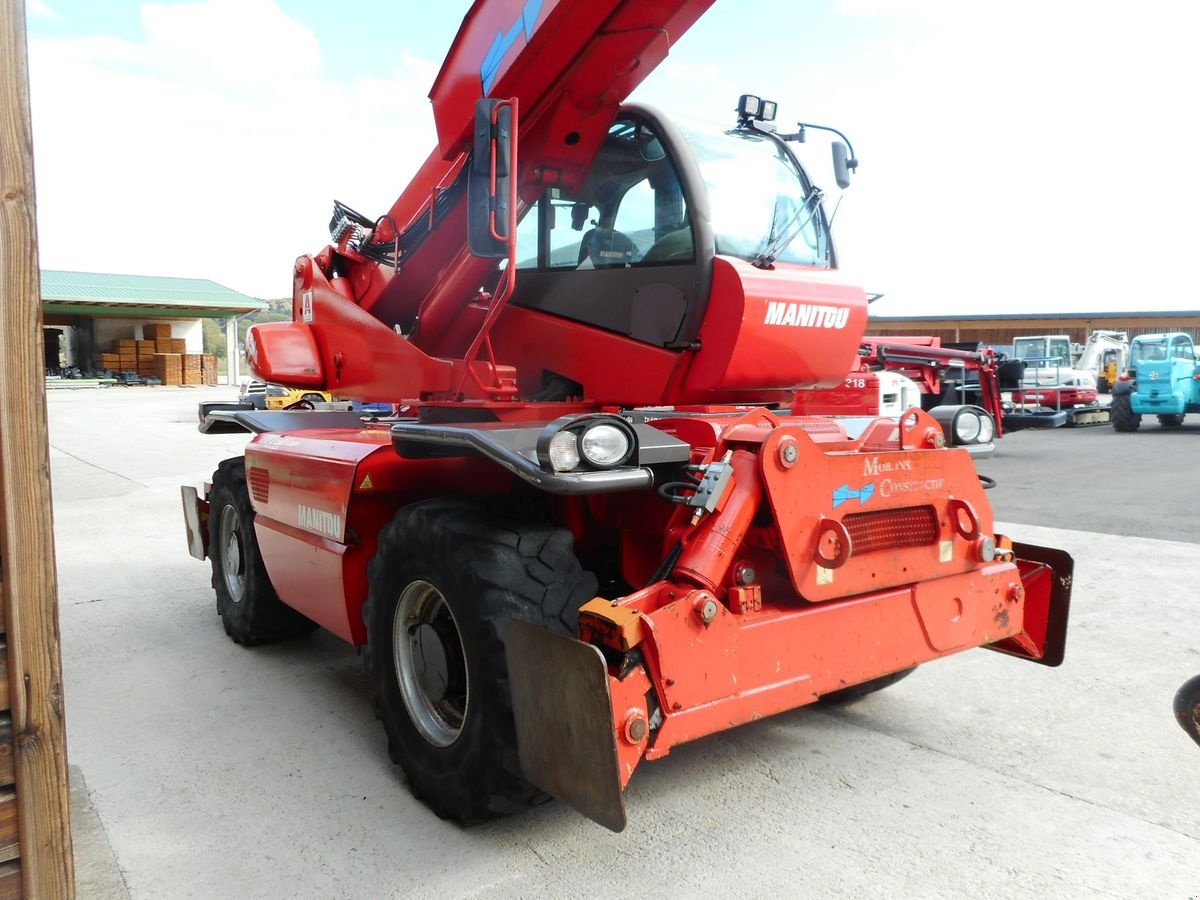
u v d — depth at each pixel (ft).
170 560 22.80
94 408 84.07
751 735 11.60
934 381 42.98
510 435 8.36
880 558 9.32
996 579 10.53
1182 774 10.39
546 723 7.61
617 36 10.64
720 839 8.97
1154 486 34.32
